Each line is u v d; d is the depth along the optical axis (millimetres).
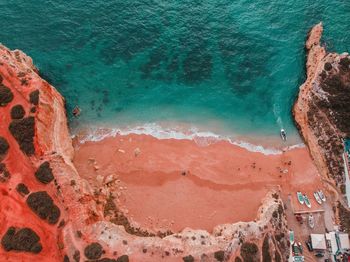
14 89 55844
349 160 59344
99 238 48500
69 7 78875
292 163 62344
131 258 47594
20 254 45125
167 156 61500
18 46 72500
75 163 59500
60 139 57781
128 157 60781
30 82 57219
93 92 68750
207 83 71750
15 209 47812
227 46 76750
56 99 62281
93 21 77438
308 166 62219
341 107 62875
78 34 75500
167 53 74875
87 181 55781
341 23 78688
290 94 70688
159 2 81750
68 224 48625
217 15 81000
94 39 75250
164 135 64438
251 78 72875
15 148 51906
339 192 59094
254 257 49625
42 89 58031
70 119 65000
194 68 73375
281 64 74688
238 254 49438
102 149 61625
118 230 50156
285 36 78438
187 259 47875
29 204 48219
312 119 64562
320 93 65312
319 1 82438
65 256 46375
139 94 69375
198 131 65625
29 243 45531
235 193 58406
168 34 77250
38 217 48031
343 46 74188
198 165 60844
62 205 49750
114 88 69688
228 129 66375
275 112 68688
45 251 46156
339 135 61656
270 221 53719
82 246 47281
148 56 74188
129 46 75062
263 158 62906
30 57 68625
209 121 67125
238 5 82250
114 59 73250
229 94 70688
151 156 61250
